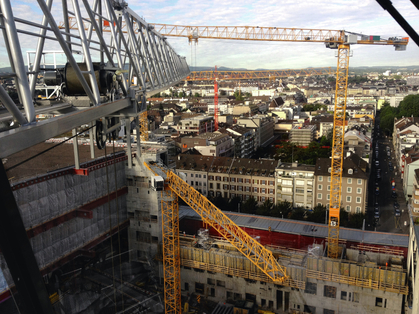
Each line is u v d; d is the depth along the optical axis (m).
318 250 50.47
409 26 5.09
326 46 83.50
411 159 91.44
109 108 17.03
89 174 44.06
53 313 10.45
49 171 38.75
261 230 54.69
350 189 79.00
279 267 46.78
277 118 193.50
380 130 194.38
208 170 91.44
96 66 17.11
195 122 138.75
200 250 50.78
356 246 50.88
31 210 36.50
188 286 52.53
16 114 10.39
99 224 46.94
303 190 82.12
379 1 4.79
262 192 86.56
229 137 117.81
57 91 16.44
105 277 45.62
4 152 9.42
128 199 53.41
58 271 39.34
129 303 46.22
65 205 40.72
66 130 12.74
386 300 43.06
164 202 49.09
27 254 9.51
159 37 39.50
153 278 51.94
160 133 136.25
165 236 49.22
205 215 48.22
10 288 9.93
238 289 49.62
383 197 94.62
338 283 44.94
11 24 10.08
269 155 140.00
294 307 47.25
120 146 53.72
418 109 180.88
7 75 10.17
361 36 71.88
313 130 156.12
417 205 72.75
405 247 48.69
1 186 8.77
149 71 31.75
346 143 112.56
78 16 14.88
